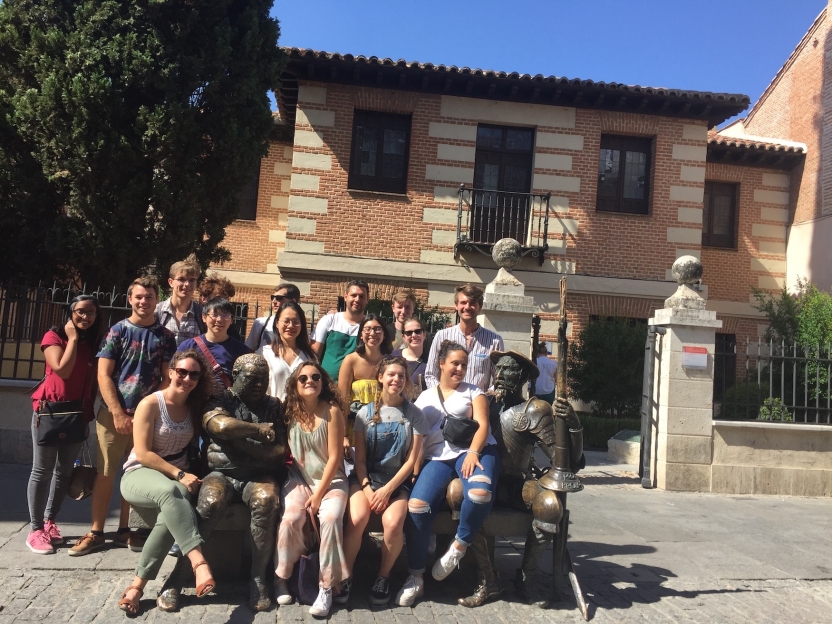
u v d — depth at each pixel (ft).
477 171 45.24
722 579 16.20
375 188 44.45
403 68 42.11
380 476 14.03
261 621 12.09
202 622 11.91
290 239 43.04
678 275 27.37
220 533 14.11
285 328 15.07
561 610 13.69
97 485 15.19
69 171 29.68
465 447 14.29
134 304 14.96
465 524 13.39
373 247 43.52
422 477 13.93
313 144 43.34
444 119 44.32
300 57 41.45
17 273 31.86
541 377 26.91
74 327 15.37
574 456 14.32
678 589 15.30
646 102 44.50
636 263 45.21
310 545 13.23
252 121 34.40
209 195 33.91
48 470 15.29
